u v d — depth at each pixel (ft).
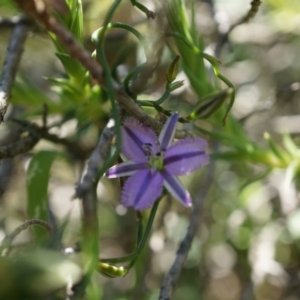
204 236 1.76
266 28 1.72
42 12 0.79
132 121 0.96
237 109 1.89
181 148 0.96
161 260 1.53
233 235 1.71
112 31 1.44
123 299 1.47
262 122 1.81
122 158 1.04
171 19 1.20
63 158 1.43
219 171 1.79
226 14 1.64
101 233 1.79
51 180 1.75
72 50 0.84
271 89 1.90
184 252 1.19
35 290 0.76
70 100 1.28
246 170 1.77
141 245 0.96
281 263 1.66
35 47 1.44
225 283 1.78
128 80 0.99
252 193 1.53
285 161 1.34
